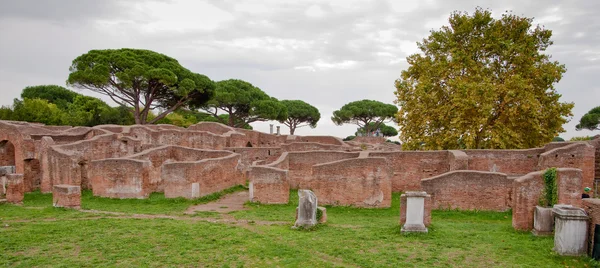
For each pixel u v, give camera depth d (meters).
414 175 35.69
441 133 43.03
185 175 31.97
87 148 38.34
